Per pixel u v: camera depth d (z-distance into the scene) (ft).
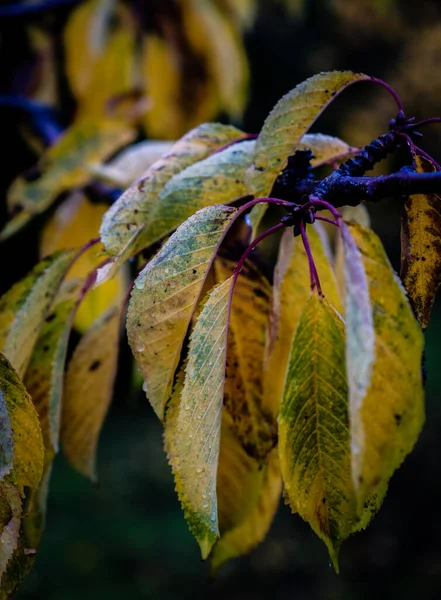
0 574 1.58
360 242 1.43
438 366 13.37
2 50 3.84
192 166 1.67
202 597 8.96
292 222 1.55
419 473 10.93
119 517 10.78
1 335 1.74
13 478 1.56
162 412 1.56
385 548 9.80
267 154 1.65
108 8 3.94
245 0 4.26
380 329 1.39
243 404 1.72
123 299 1.89
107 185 2.59
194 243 1.54
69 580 8.80
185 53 4.16
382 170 6.56
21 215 2.61
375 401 1.37
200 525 1.51
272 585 9.18
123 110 3.63
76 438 1.88
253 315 1.73
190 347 1.52
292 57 9.69
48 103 3.98
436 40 9.48
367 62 9.97
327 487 1.50
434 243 1.63
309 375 1.51
